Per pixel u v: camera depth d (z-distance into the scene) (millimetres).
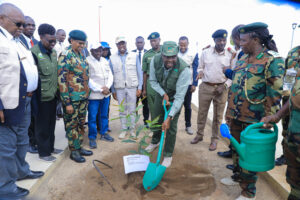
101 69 3305
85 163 2941
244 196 2086
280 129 3656
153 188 2365
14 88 1812
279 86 1776
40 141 2691
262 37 1850
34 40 3746
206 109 3438
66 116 2801
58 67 2566
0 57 1720
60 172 2703
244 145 1761
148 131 4141
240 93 2049
